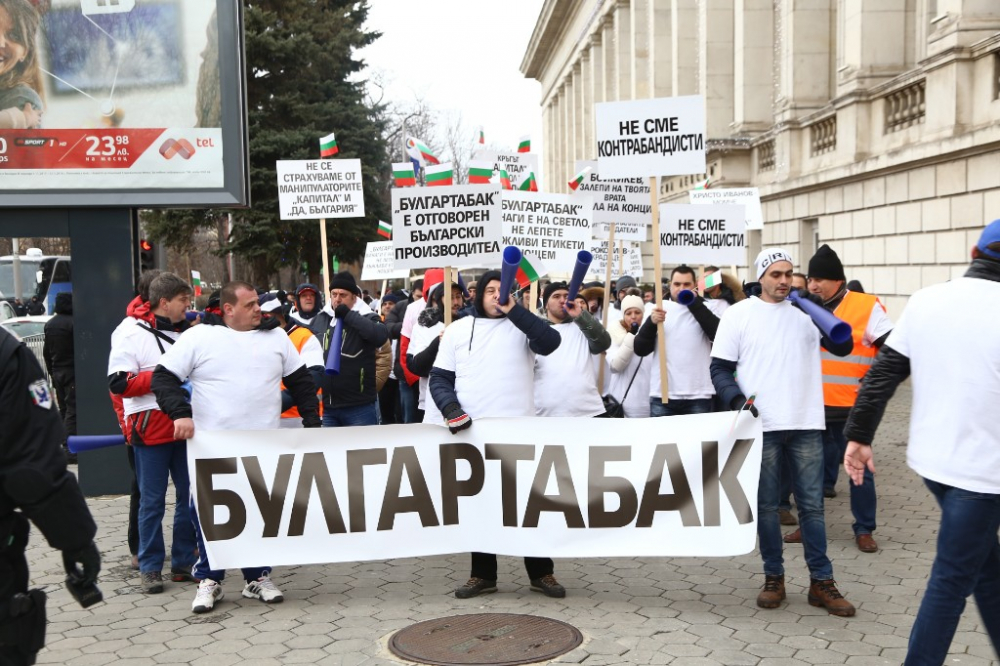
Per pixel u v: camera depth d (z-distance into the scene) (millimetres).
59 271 21500
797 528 7613
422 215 6602
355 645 5203
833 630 5270
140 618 5797
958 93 15055
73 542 3195
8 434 3078
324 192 10188
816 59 22062
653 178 7016
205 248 41875
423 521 5996
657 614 5594
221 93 9555
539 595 6039
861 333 7707
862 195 18672
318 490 5965
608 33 48281
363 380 8023
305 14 31328
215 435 5902
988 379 3963
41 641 3297
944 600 4023
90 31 9406
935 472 4082
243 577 6688
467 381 6023
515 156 10492
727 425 5738
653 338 7434
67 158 9422
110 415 9516
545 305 6719
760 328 5715
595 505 5879
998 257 4055
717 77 28125
